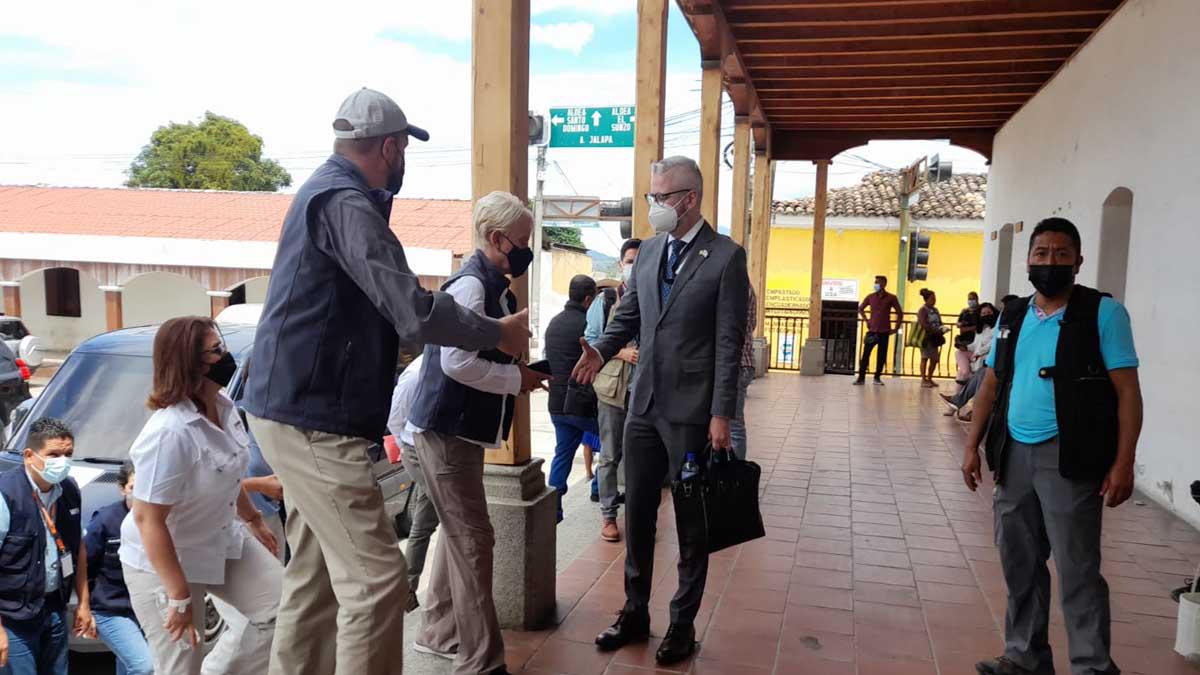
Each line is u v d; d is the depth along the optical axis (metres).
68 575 3.18
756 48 9.41
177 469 2.57
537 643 3.43
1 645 2.94
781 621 3.74
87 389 4.88
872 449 7.91
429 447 2.88
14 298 17.30
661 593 4.04
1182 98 5.87
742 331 3.19
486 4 3.38
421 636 3.34
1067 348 2.83
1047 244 2.88
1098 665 2.81
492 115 3.41
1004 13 7.90
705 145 7.54
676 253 3.33
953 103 11.63
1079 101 8.64
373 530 2.16
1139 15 6.85
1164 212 6.16
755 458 7.42
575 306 5.26
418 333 2.01
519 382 2.83
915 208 20.20
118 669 3.28
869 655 3.40
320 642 2.39
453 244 16.34
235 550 2.88
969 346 11.20
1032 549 3.06
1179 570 4.56
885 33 8.64
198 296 20.20
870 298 13.53
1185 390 5.66
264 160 35.19
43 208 19.69
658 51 5.38
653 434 3.36
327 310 2.13
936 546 4.88
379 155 2.26
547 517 3.65
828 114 12.93
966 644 3.52
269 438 2.16
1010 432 3.04
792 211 20.42
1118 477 2.76
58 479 3.09
